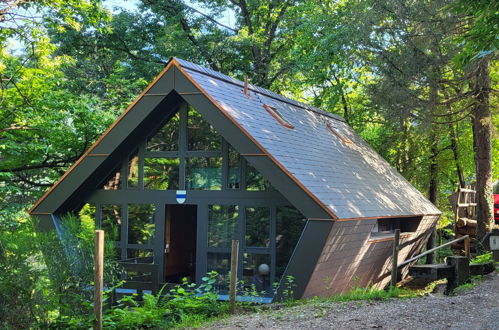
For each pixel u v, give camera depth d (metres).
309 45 27.25
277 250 13.45
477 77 17.72
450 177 30.70
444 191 33.28
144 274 14.42
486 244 17.62
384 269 17.83
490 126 19.31
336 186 14.01
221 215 14.09
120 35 30.55
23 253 9.55
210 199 14.22
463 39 10.28
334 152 17.30
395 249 12.75
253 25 34.38
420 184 28.25
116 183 15.22
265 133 13.62
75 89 28.47
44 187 23.44
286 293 12.25
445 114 19.14
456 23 17.16
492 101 18.97
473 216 25.03
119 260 14.45
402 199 18.56
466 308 9.02
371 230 14.55
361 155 19.97
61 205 14.80
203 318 9.98
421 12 17.66
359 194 15.02
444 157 27.12
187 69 13.79
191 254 18.28
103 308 11.66
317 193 12.38
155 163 14.90
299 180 12.26
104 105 24.38
